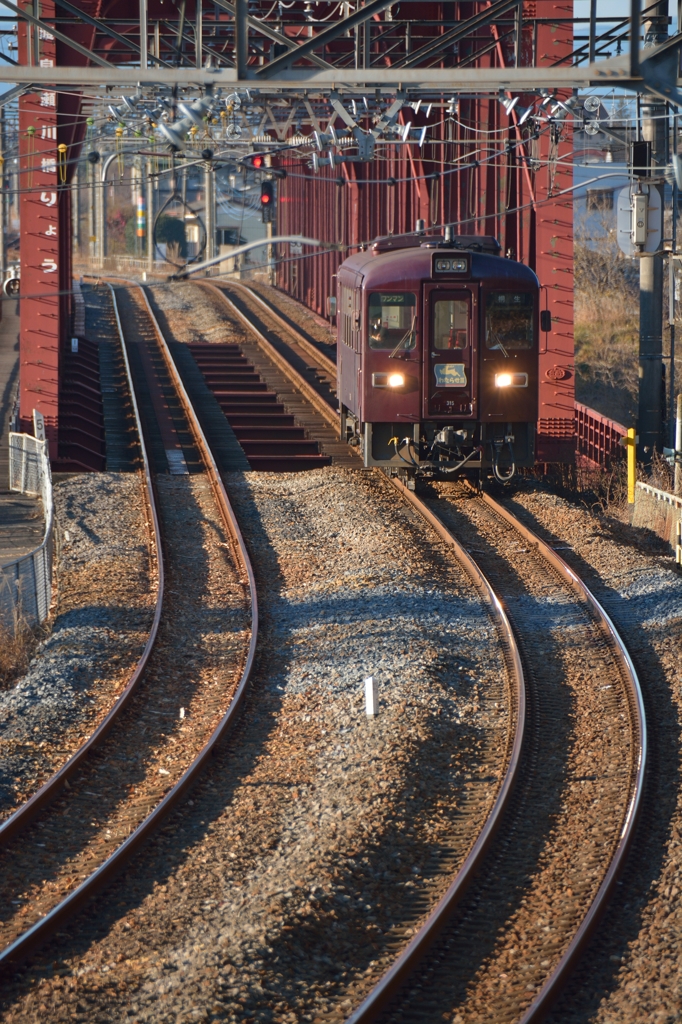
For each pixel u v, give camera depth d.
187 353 162.88
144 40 62.38
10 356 166.88
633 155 78.81
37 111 90.88
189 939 30.00
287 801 38.72
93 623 58.72
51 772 42.19
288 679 50.62
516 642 53.56
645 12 77.00
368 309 80.12
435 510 80.25
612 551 68.31
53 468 96.81
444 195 127.69
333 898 31.88
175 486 90.62
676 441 76.75
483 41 110.31
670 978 27.56
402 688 47.38
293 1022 26.64
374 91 76.31
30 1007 27.28
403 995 27.88
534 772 40.44
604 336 190.38
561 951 29.12
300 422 116.62
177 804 38.72
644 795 37.59
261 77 45.25
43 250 94.06
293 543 74.06
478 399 80.69
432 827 36.72
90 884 32.62
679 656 50.59
